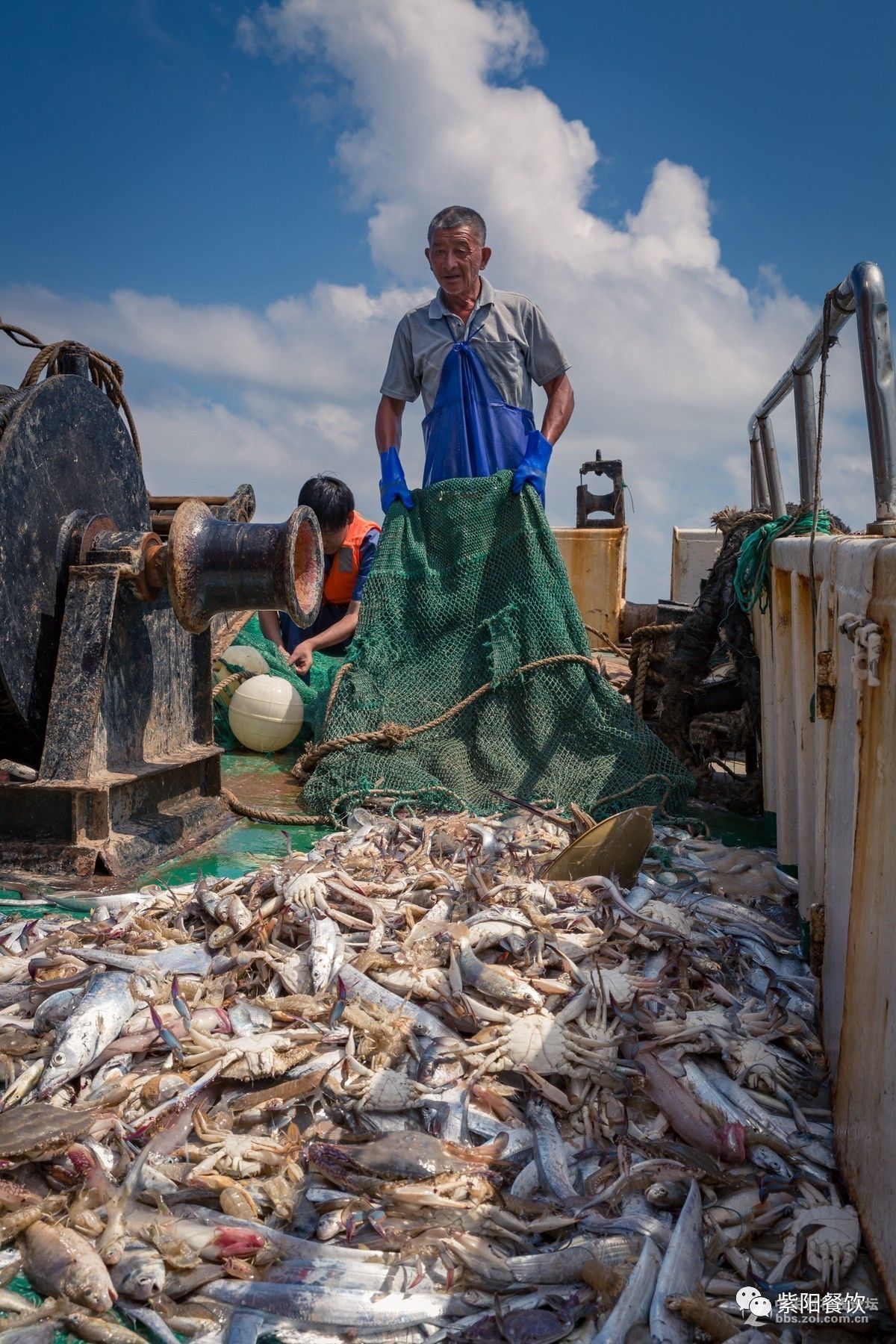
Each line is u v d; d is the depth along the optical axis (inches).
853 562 120.0
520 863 187.8
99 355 234.4
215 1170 108.5
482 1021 131.8
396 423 303.6
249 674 323.9
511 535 272.5
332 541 339.9
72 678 205.0
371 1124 116.7
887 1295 87.4
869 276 128.6
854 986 107.6
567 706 257.8
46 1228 99.3
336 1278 94.2
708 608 275.6
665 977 146.5
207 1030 130.3
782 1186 107.2
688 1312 88.4
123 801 216.8
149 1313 91.5
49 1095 119.4
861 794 108.0
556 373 293.9
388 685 269.4
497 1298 93.1
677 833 233.9
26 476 201.0
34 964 145.2
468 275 279.7
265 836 236.2
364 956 145.8
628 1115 119.6
